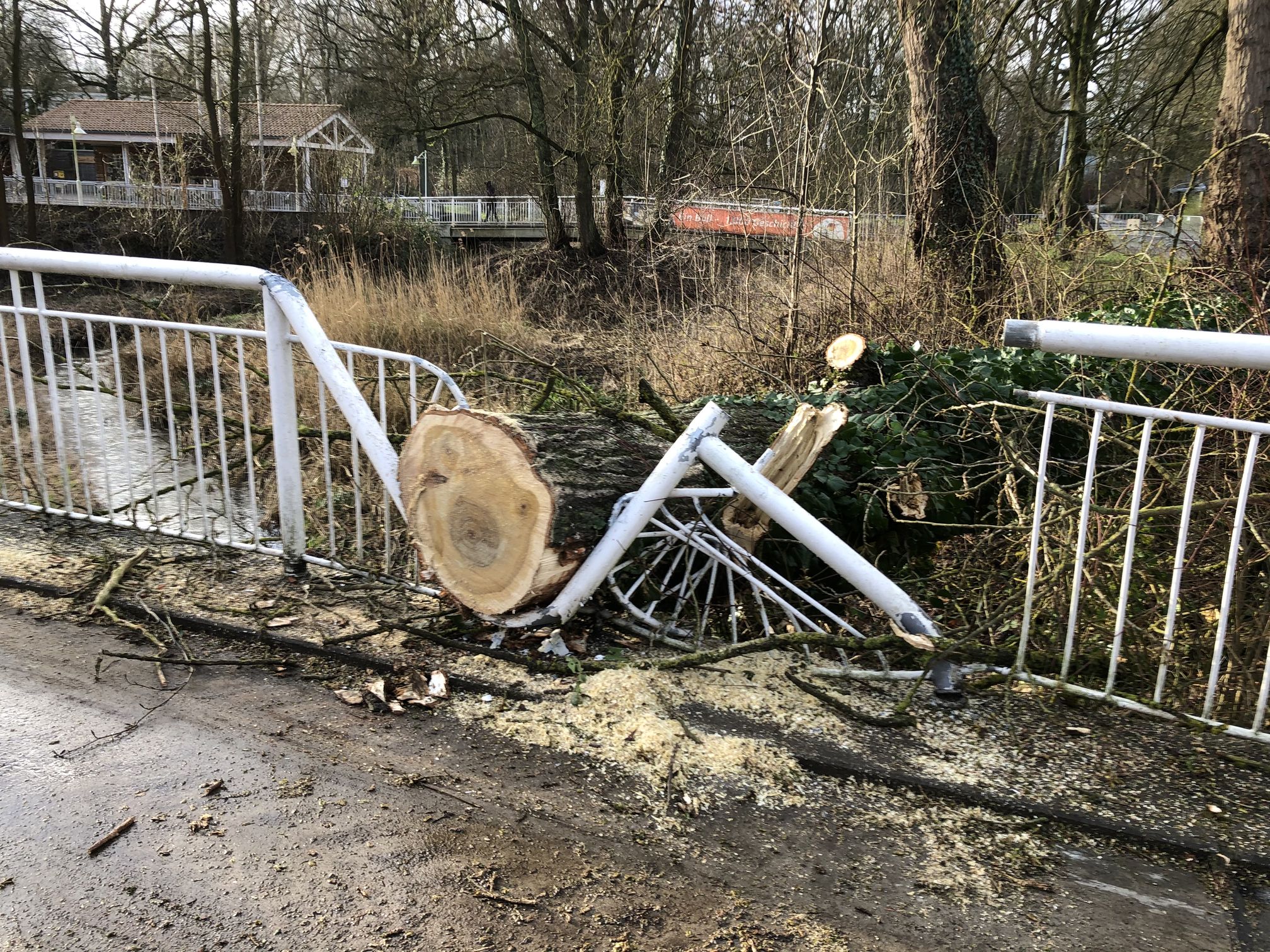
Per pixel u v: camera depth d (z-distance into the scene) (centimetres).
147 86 3156
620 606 337
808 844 219
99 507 439
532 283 1812
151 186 2314
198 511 457
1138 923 196
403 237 2295
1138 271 692
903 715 268
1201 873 212
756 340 673
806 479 382
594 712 270
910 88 838
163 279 343
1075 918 197
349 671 294
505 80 2100
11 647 302
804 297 716
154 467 416
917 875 209
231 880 202
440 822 222
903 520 383
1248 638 275
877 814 230
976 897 203
